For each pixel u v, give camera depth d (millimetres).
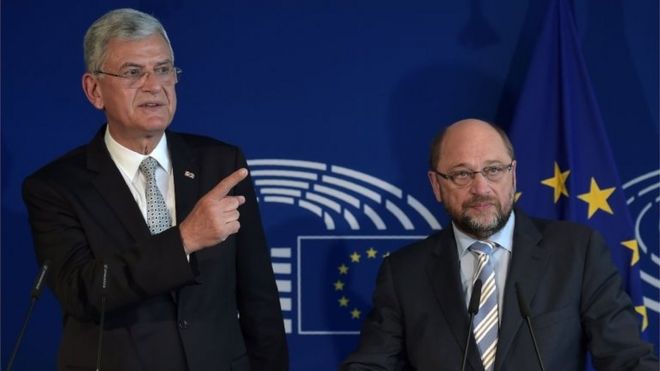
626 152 12281
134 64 8516
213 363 8609
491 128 9875
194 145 9320
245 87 12641
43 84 12758
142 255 7895
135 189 8883
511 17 12367
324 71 12562
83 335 8570
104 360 8430
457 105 12430
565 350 9352
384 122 12516
